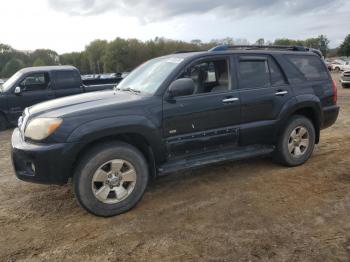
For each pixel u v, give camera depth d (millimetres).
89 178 3656
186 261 2996
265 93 4832
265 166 5340
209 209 3955
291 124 5105
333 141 6742
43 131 3568
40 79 9695
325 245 3154
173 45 84688
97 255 3141
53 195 4496
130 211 3965
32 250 3258
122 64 85750
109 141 3832
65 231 3576
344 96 14281
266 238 3301
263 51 5031
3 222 3812
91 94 4535
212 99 4375
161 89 4109
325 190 4387
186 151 4301
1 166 5855
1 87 9711
